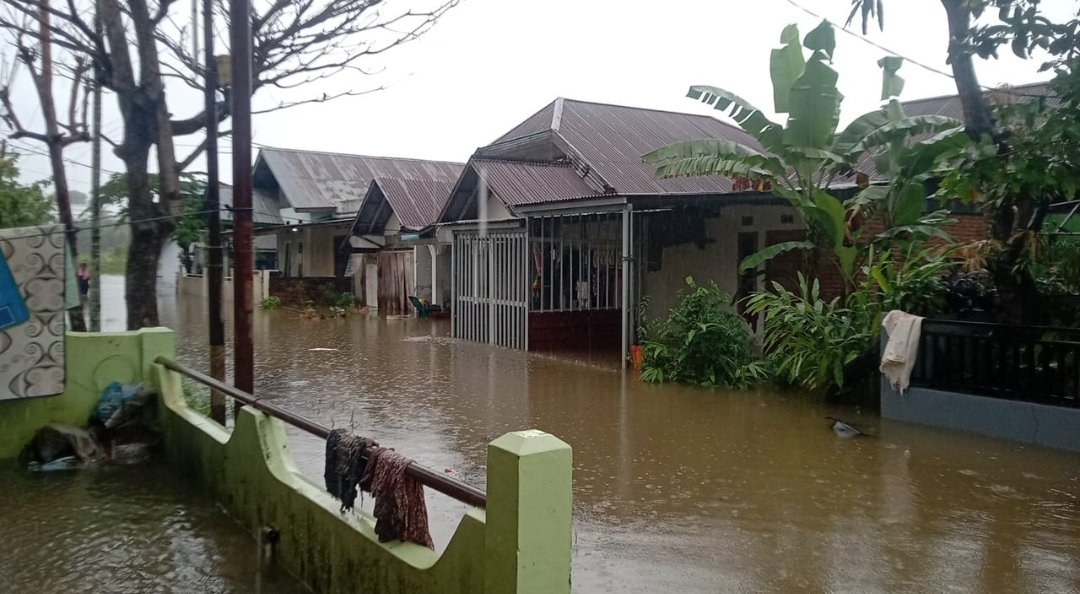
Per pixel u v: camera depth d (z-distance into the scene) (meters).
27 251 6.61
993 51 7.80
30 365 6.63
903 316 8.60
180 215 8.98
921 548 5.01
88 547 5.05
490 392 10.27
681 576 4.57
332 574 4.16
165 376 7.32
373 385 10.78
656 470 6.76
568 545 2.92
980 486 6.31
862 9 8.41
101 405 7.23
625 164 14.91
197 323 19.45
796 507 5.81
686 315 10.94
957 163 9.00
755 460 7.08
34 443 6.95
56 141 9.60
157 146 8.48
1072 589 4.41
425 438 7.78
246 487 5.30
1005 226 8.66
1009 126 8.09
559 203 12.98
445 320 20.81
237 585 4.51
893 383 8.64
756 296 10.74
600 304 14.96
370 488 3.83
